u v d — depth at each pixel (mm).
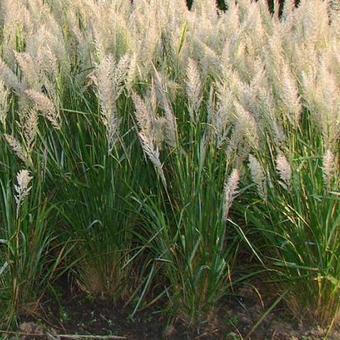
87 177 4410
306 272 4254
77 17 5676
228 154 4164
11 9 5258
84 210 4469
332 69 4539
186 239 4254
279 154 4137
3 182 4469
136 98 4172
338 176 4254
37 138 4547
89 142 4633
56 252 4621
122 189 4438
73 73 4805
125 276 4543
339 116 4090
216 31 5035
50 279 4527
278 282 4461
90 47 4840
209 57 4633
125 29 4863
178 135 4477
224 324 4391
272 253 4441
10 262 4219
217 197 4211
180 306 4383
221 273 4250
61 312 4438
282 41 5164
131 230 4473
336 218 4113
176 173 4305
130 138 4590
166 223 4449
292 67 4820
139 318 4441
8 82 4367
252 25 5367
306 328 4379
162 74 4637
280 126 4273
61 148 4641
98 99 4344
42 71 4426
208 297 4336
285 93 4156
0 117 4277
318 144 4355
